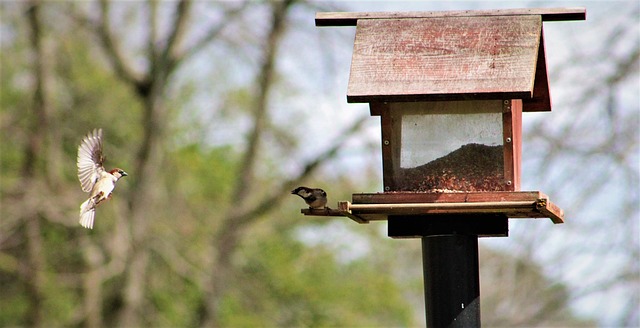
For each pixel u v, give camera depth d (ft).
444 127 26.27
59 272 80.53
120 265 73.20
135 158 74.38
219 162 84.48
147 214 72.95
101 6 73.26
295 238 84.33
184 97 84.43
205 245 78.89
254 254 82.79
